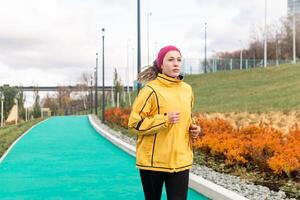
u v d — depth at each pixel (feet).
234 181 33.27
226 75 196.65
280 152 37.14
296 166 32.58
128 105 212.23
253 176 34.86
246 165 38.60
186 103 15.81
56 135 85.71
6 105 191.21
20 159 50.55
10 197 30.86
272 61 265.54
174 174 15.53
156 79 15.92
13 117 173.47
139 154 15.88
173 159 15.44
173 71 15.72
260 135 45.57
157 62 16.10
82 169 42.88
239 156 38.04
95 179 37.42
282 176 33.63
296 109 96.94
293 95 128.57
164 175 15.66
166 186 15.78
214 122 63.26
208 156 44.32
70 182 36.11
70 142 71.36
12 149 61.16
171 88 15.79
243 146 39.19
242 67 253.03
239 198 26.00
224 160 41.47
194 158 42.96
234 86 172.96
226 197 26.81
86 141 73.05
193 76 209.46
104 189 33.27
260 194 28.86
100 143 69.56
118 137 73.36
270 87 154.92
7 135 84.17
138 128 15.37
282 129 64.80
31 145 66.64
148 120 15.16
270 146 38.83
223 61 246.47
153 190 15.89
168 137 15.44
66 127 108.78
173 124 15.47
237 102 136.26
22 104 224.33
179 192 15.58
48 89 359.87
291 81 157.89
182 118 15.66
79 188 33.71
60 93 333.01
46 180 37.06
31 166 45.09
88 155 54.08
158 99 15.55
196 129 15.87
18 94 215.72
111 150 59.57
